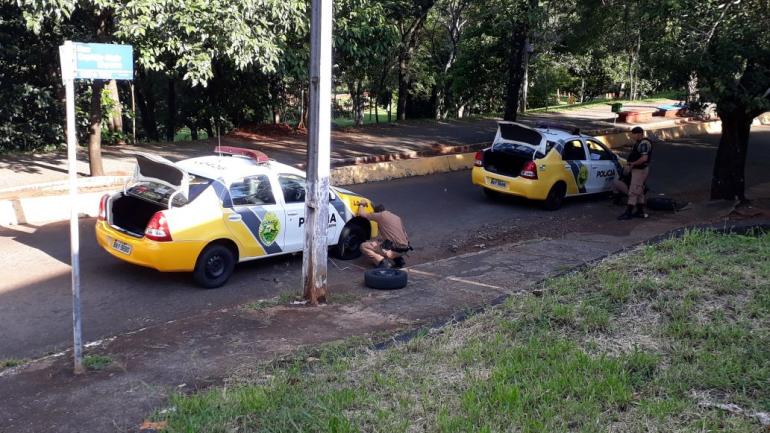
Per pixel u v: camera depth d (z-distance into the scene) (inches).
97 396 219.3
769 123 1248.8
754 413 195.3
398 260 410.9
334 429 187.0
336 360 243.4
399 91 1175.0
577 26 738.2
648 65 554.9
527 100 1549.0
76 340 236.7
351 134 938.7
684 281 305.3
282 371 235.5
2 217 459.5
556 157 584.4
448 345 256.5
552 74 1496.1
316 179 318.0
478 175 602.5
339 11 715.4
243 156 403.2
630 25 666.8
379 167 688.4
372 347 259.1
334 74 954.1
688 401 202.2
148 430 192.2
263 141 856.3
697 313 270.7
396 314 310.0
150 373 238.5
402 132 984.9
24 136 714.2
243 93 954.1
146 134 1090.1
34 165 617.6
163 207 356.5
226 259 366.6
